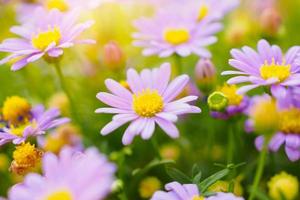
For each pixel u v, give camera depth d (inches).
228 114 9.3
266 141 7.7
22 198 6.2
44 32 9.2
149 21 11.0
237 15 13.9
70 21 9.3
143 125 8.0
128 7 12.8
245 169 9.9
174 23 11.0
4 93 12.1
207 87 10.1
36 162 8.3
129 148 10.0
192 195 7.5
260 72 8.4
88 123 11.5
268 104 7.6
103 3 11.7
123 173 9.8
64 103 11.4
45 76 12.3
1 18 13.5
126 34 13.1
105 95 8.4
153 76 8.7
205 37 10.8
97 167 5.9
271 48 8.7
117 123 8.1
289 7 14.4
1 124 9.3
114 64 10.7
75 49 12.4
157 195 7.4
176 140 11.0
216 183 8.5
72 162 6.3
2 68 12.3
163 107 8.3
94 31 12.3
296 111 9.0
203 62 10.1
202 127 11.4
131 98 8.4
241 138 10.7
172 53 10.8
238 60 8.5
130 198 10.2
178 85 8.5
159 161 9.2
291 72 8.4
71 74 12.4
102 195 5.7
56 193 6.0
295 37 13.7
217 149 11.0
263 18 11.4
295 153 8.9
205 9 11.4
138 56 13.0
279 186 9.0
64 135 10.3
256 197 9.7
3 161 10.1
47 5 11.6
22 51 9.0
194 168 8.2
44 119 8.7
